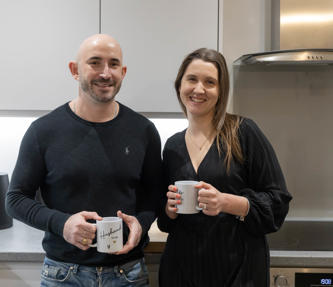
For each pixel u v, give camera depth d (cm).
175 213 130
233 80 202
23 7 177
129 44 179
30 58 179
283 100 204
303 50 163
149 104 181
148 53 179
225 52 192
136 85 181
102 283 128
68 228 116
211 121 134
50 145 130
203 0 177
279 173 130
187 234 129
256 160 128
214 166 127
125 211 131
